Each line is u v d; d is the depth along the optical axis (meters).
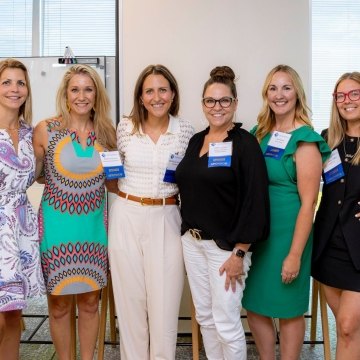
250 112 3.21
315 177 2.02
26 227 2.13
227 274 2.01
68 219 2.20
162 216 2.19
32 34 4.79
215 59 3.19
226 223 2.02
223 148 2.00
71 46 4.81
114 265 2.25
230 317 2.03
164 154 2.19
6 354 2.29
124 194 2.23
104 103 2.30
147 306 2.28
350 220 2.00
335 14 4.68
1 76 2.11
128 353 2.30
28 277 2.12
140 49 3.20
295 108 2.15
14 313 2.28
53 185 2.20
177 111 2.30
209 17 3.17
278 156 2.08
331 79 4.71
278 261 2.12
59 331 2.34
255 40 3.17
